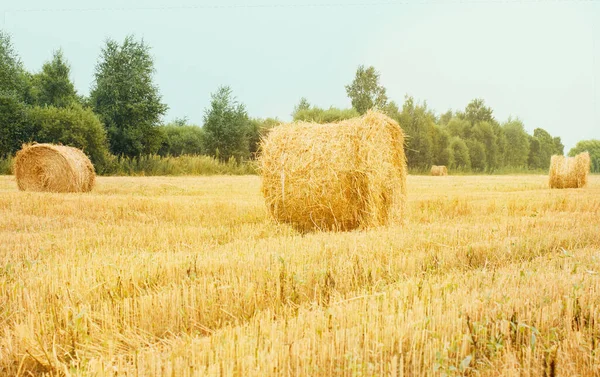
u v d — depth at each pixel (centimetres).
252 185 2350
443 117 9288
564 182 2259
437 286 484
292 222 1020
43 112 3812
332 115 5944
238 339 350
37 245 745
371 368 316
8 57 4122
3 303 457
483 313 412
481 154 7619
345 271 550
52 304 447
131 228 916
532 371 322
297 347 332
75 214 1116
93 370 315
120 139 4341
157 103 4462
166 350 367
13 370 352
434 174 4944
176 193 1795
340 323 391
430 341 354
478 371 320
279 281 510
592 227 876
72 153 1805
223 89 5191
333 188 973
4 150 3694
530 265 600
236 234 870
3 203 1233
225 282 516
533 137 8950
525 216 1060
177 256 627
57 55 4562
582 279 503
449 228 859
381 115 987
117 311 436
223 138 5191
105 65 4381
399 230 848
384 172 991
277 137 1030
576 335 360
